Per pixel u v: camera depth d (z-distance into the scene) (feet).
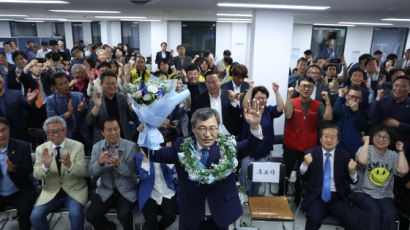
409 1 12.46
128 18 31.32
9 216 10.73
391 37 34.81
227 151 5.81
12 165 8.89
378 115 11.75
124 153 9.03
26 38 38.14
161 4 16.78
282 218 8.66
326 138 9.12
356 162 9.61
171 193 9.19
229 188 6.01
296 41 36.24
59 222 10.56
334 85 16.03
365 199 9.24
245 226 9.62
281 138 12.51
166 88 5.86
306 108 11.16
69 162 8.64
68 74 16.97
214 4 15.44
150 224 8.64
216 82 10.98
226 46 38.60
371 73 17.08
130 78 16.05
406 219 9.48
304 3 13.41
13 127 11.62
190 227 6.03
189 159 5.71
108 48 24.50
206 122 5.49
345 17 21.48
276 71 16.10
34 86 14.03
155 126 6.01
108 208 8.91
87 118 10.48
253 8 15.60
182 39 38.50
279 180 9.70
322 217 8.91
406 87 10.82
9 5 17.37
